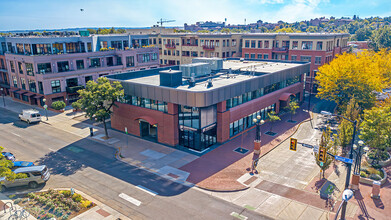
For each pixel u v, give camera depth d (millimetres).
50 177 32062
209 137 39938
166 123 39906
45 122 52906
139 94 42000
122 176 32156
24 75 65125
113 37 79750
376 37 113625
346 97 53062
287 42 80250
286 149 39406
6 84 74500
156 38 105000
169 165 34625
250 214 24875
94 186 29938
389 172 32500
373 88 50906
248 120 47219
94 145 41500
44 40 65125
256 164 34781
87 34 77812
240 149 39188
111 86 43094
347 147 39969
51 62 62375
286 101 57094
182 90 36531
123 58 74625
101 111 41156
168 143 40594
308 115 56312
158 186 29875
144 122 43938
